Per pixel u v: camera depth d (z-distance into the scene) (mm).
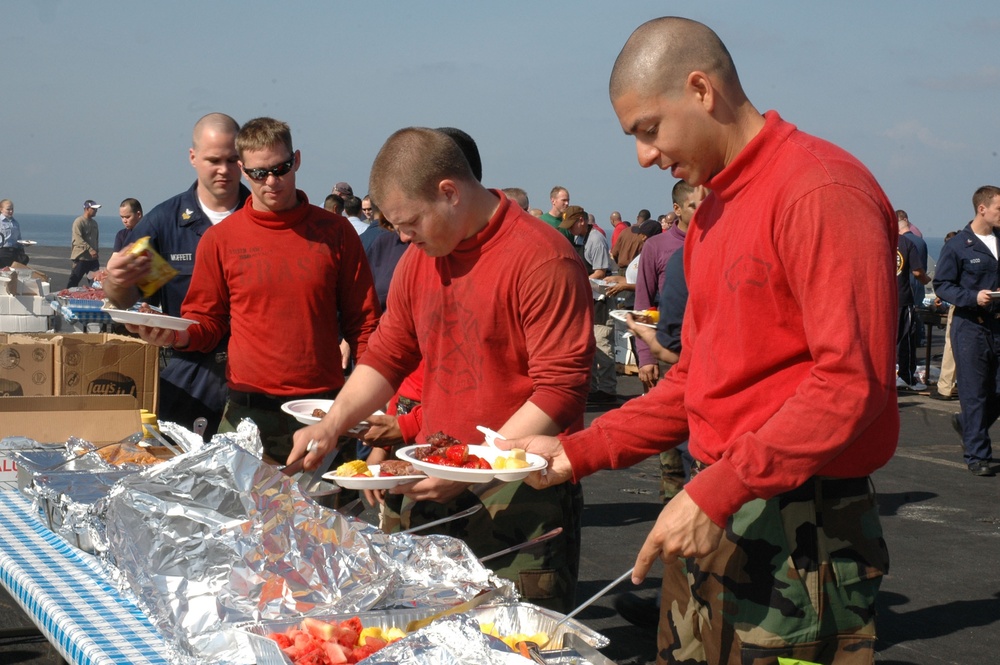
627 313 5652
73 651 1871
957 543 5996
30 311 6641
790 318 1970
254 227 4035
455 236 2707
